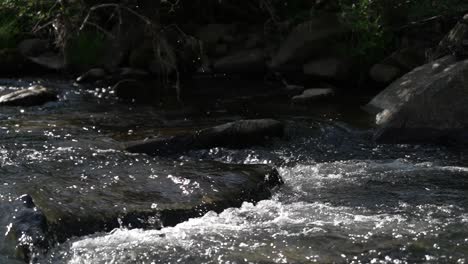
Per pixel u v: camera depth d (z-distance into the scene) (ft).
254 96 49.67
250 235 24.68
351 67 51.67
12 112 44.34
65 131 38.83
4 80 56.54
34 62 59.67
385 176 31.99
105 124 41.29
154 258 22.94
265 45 58.49
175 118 43.29
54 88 53.16
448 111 38.29
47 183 28.22
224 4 62.69
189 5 61.46
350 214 26.99
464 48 44.98
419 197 29.14
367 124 41.42
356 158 35.53
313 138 38.73
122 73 56.39
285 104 46.98
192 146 35.88
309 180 31.40
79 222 24.70
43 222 24.21
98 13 58.95
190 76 56.95
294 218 26.45
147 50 57.72
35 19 57.52
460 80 39.11
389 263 22.68
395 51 52.01
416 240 24.31
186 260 22.82
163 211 25.84
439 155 35.83
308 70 52.60
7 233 23.94
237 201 27.71
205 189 28.12
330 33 52.60
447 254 23.32
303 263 22.61
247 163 33.76
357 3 53.78
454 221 26.14
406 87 44.19
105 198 26.73
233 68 56.70
